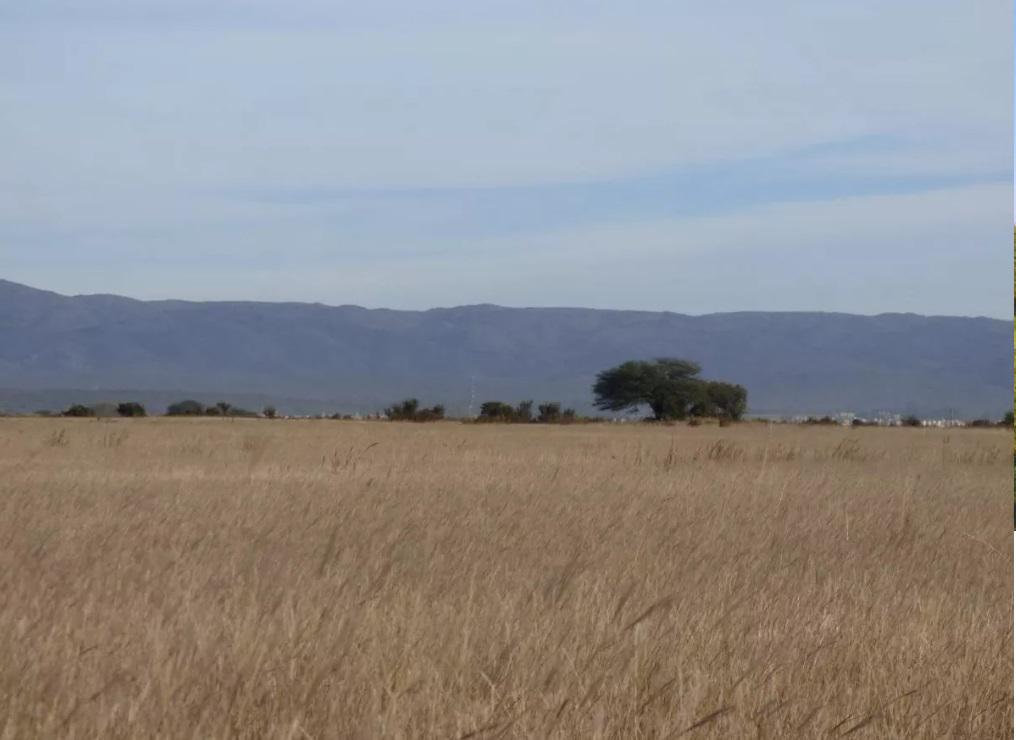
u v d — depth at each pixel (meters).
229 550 17.41
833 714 9.55
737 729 9.07
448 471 33.41
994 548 17.92
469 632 10.91
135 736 8.65
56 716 8.88
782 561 17.23
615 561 16.73
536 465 37.16
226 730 8.63
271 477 30.33
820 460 44.41
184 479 29.42
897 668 10.52
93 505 22.92
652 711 9.29
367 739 8.66
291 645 10.44
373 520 21.08
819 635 11.63
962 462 44.88
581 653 10.56
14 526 19.39
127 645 10.78
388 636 10.97
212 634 10.83
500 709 9.16
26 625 11.03
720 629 11.62
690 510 23.23
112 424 85.06
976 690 10.20
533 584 14.21
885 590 14.51
